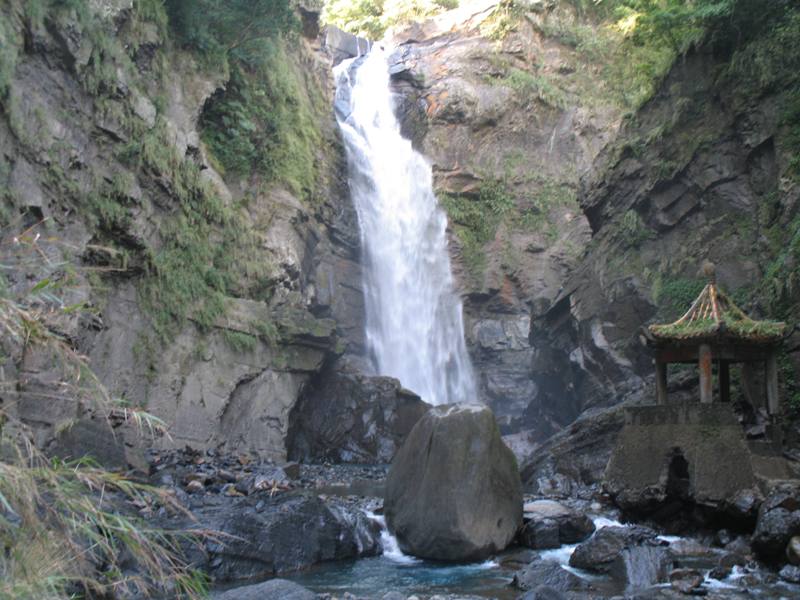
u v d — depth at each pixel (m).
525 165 38.50
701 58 18.91
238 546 7.73
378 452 23.48
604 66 39.88
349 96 35.91
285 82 26.92
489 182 38.00
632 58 38.94
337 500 12.25
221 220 20.92
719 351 9.97
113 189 16.11
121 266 15.99
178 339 17.88
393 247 34.28
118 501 8.34
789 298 13.45
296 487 13.72
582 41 40.12
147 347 16.78
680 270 18.02
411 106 38.28
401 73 38.81
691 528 9.23
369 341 31.78
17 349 10.25
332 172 31.19
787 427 12.46
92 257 15.20
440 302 36.00
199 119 22.17
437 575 7.77
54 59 14.94
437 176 37.75
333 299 30.11
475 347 36.22
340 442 23.34
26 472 2.76
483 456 8.79
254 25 22.56
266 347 20.66
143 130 17.53
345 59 39.06
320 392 23.89
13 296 3.09
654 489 9.34
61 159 14.51
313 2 33.28
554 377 24.25
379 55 39.69
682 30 19.78
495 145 38.59
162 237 18.05
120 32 17.69
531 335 26.22
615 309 19.59
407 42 41.00
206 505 10.03
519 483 9.28
